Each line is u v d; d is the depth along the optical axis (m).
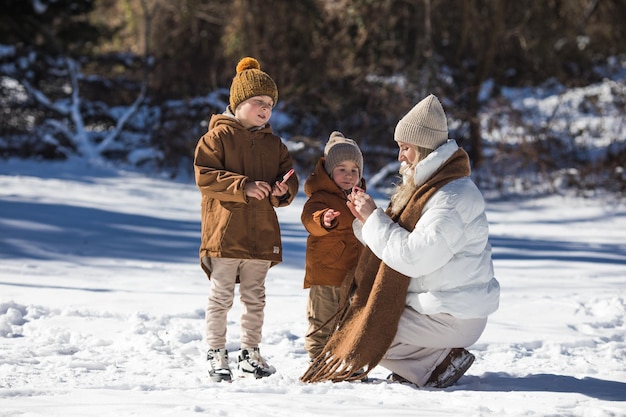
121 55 33.84
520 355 7.41
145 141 31.78
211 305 6.45
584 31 36.50
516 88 37.41
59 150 30.77
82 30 34.34
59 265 12.21
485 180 29.39
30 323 8.02
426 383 6.07
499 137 32.44
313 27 33.09
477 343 7.76
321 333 6.64
